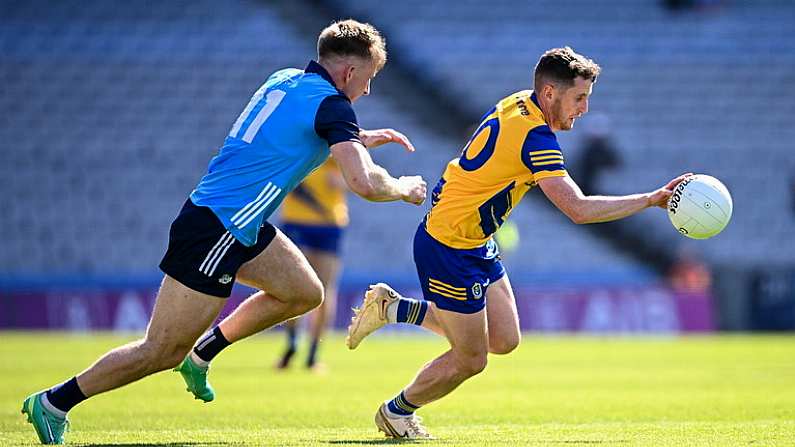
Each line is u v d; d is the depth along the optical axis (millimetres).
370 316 27578
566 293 84750
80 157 101875
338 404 36500
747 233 103562
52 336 76625
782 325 86938
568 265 97125
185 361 25922
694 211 24438
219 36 111875
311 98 24094
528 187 25812
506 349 26750
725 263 100000
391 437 26531
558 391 41719
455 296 25641
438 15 115750
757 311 87000
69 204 98812
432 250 25812
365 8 115125
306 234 50188
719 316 86562
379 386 43719
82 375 24078
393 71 111750
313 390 41969
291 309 25625
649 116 111562
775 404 35906
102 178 100812
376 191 23547
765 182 107562
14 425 29500
